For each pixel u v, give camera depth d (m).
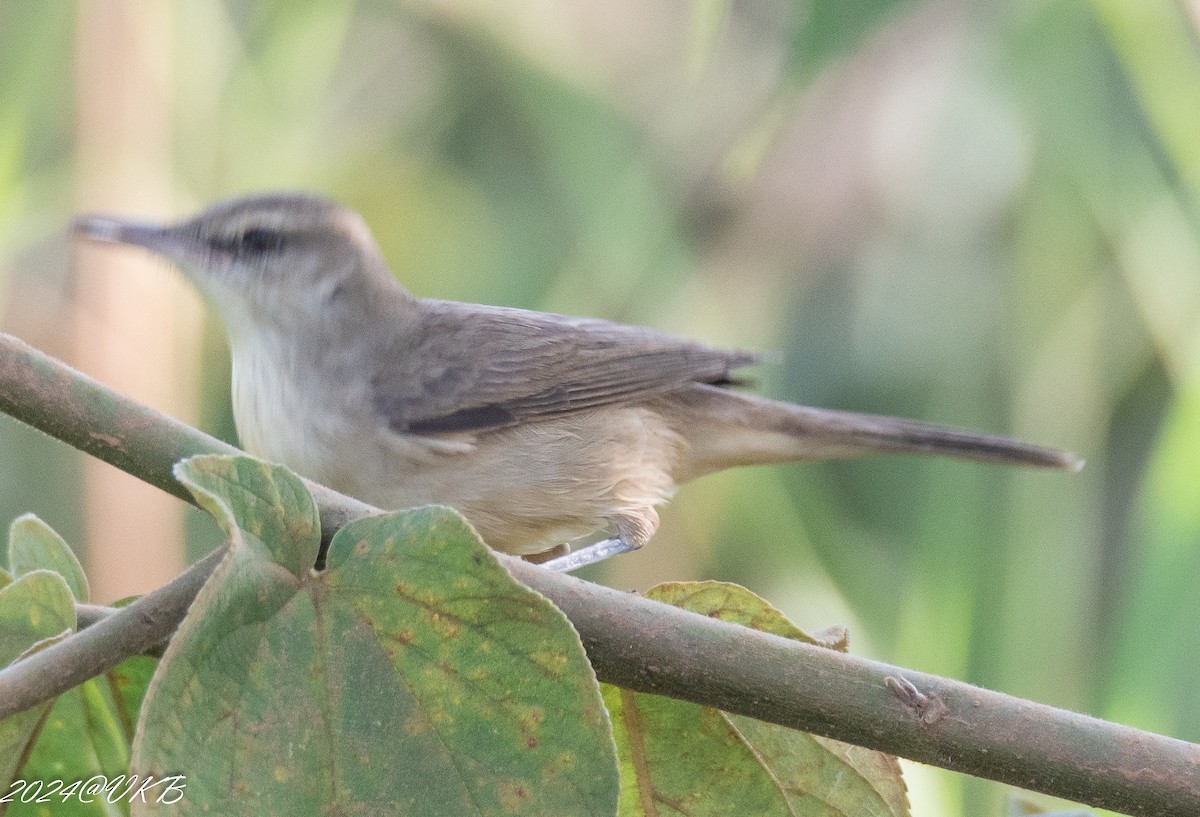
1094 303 10.57
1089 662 9.83
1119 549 10.70
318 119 11.30
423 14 11.68
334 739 3.47
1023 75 10.48
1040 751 3.92
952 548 9.98
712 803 4.53
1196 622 8.81
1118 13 9.83
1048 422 10.62
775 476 11.00
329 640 3.53
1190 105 9.78
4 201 9.70
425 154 11.81
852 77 11.54
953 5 11.20
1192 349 9.93
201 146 10.59
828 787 4.49
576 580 4.00
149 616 3.50
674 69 11.37
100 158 10.11
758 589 10.91
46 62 9.73
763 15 10.86
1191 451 9.11
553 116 11.34
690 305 11.43
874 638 10.59
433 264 11.55
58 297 10.47
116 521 10.35
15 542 4.21
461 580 3.51
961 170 11.95
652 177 11.17
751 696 3.94
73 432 3.95
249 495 3.50
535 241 11.41
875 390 11.76
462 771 3.47
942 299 11.75
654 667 3.95
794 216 11.76
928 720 3.92
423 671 3.52
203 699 3.34
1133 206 10.26
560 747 3.47
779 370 11.90
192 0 10.41
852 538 11.10
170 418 4.01
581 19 11.65
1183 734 8.77
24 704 3.39
